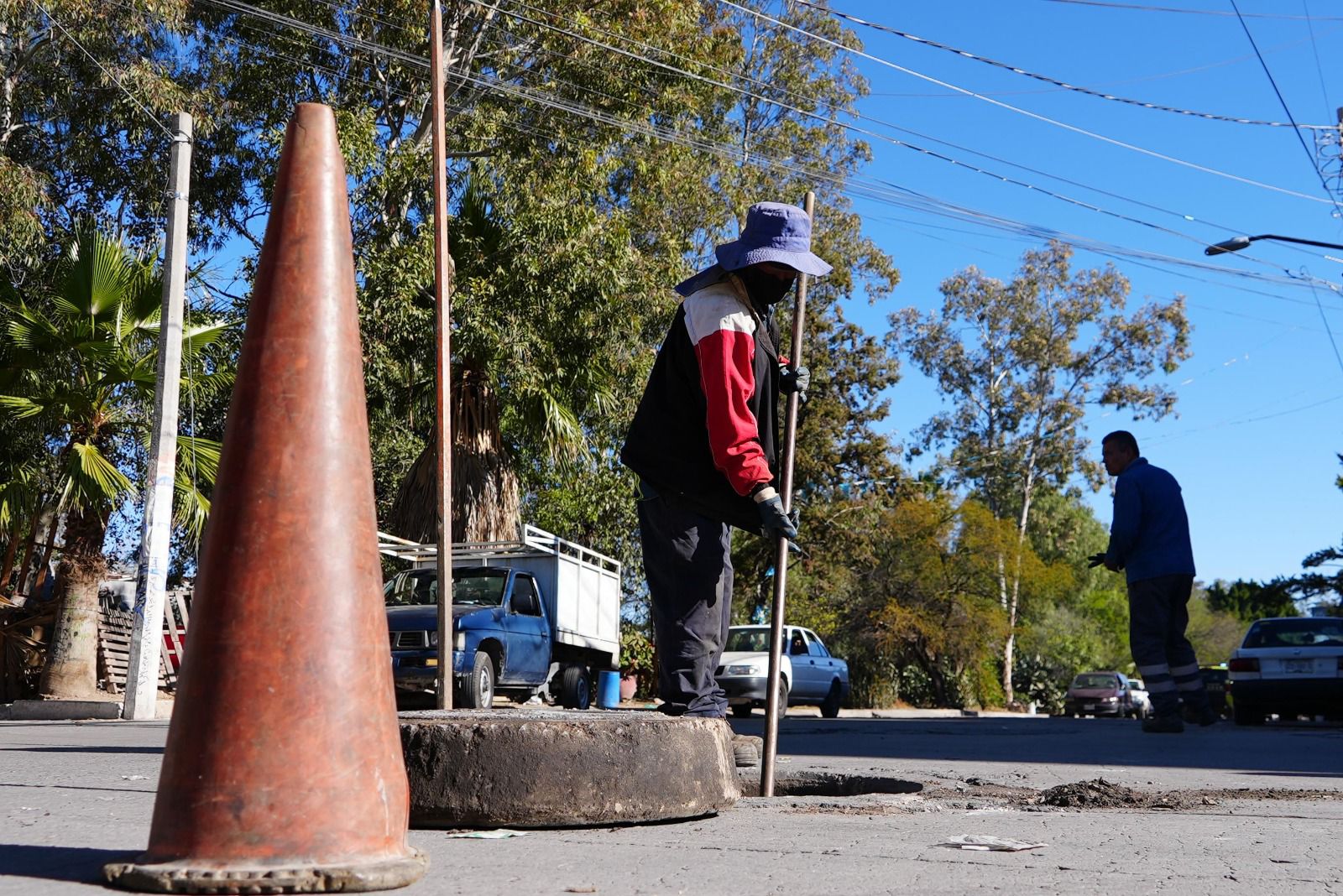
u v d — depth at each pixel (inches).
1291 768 220.7
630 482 949.8
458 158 872.9
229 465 80.9
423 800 116.7
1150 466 357.1
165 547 574.6
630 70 895.7
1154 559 350.0
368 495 84.6
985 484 1999.3
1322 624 590.9
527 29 882.8
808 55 1256.8
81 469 606.2
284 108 896.3
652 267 912.3
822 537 1417.3
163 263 623.2
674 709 140.9
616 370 888.9
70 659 645.3
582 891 79.7
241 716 76.7
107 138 887.7
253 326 83.4
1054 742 310.7
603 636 705.6
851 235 1350.9
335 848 77.1
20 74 834.8
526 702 593.6
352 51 881.5
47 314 762.8
